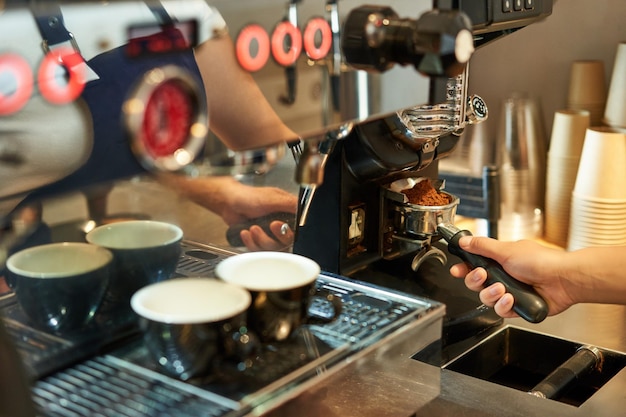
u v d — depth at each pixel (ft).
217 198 2.76
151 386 2.16
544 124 5.24
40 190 1.61
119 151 1.66
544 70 5.30
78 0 1.57
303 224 3.12
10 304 2.27
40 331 2.30
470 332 3.41
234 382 2.16
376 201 3.52
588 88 4.99
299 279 2.42
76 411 2.02
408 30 2.06
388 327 2.46
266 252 2.72
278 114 1.89
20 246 2.24
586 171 4.46
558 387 3.03
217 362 2.20
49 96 1.56
